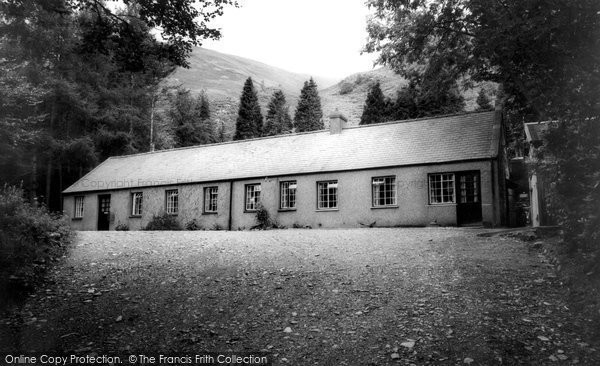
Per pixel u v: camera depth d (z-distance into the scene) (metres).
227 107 82.88
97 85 35.03
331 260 9.73
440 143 20.72
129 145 36.56
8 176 25.39
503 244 10.20
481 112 22.08
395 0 15.97
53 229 10.67
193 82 123.69
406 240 12.34
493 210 18.22
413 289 7.32
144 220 26.53
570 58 8.08
